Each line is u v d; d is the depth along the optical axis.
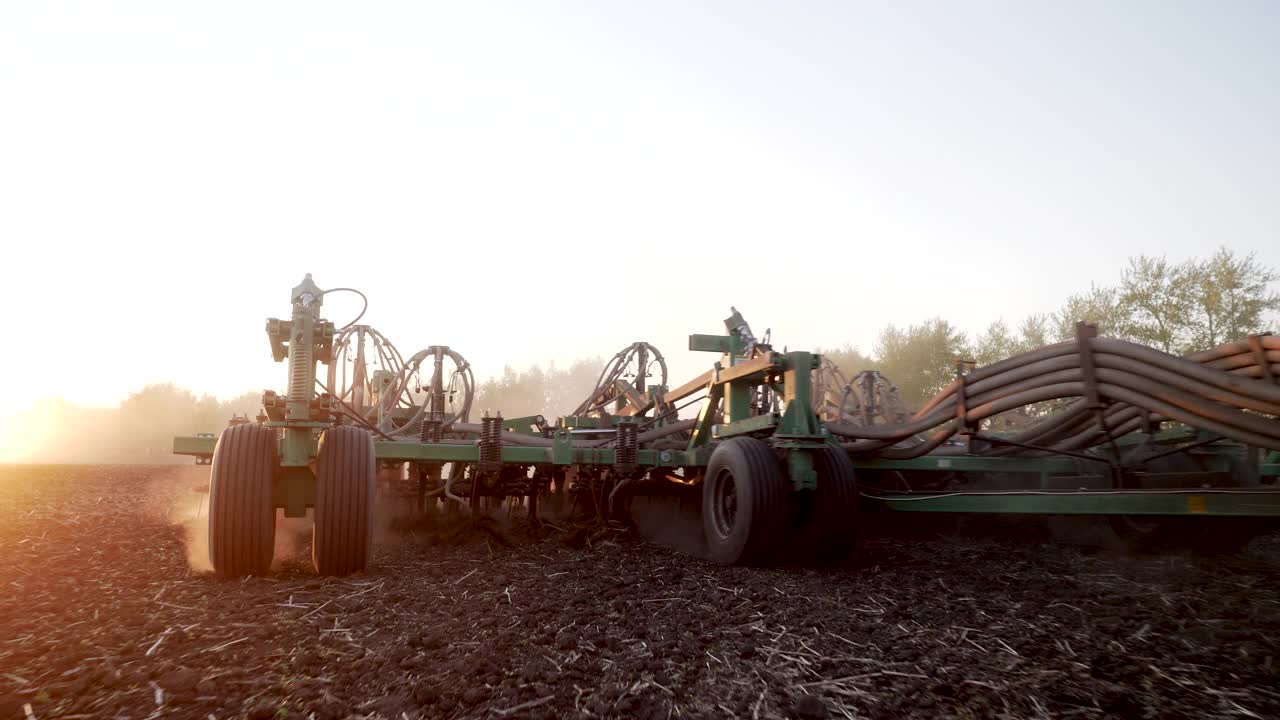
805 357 5.97
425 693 2.91
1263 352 4.39
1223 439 6.23
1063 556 6.34
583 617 4.14
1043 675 3.33
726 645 3.74
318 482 5.05
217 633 3.63
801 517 6.17
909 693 3.11
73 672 3.02
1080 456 6.27
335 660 3.31
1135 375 5.04
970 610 4.47
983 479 7.52
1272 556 6.27
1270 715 2.91
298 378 5.12
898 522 7.53
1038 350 5.65
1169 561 6.07
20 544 6.09
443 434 7.57
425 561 5.76
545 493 8.65
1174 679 3.29
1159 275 21.62
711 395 7.56
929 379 28.22
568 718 2.77
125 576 4.91
